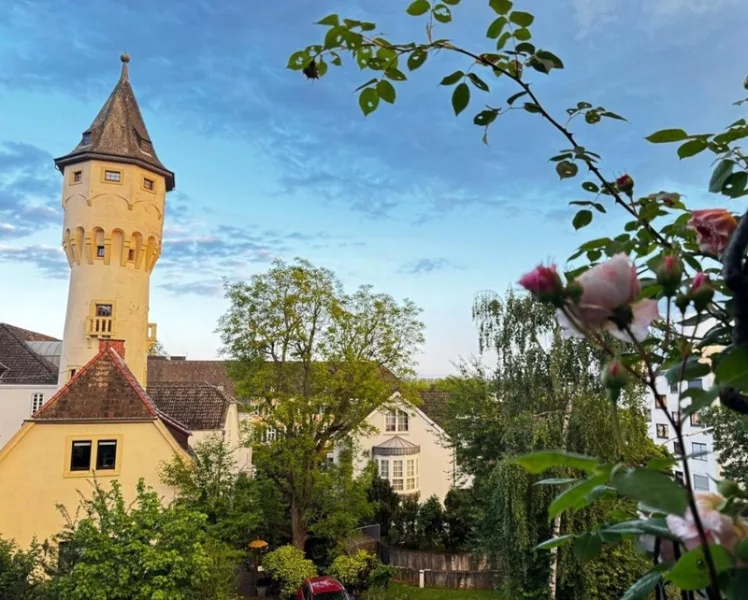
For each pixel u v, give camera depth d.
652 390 1.09
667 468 1.06
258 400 20.16
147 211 28.56
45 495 15.56
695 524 0.94
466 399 17.98
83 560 10.11
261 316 20.62
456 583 20.98
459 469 20.06
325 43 1.98
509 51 1.98
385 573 19.69
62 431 16.02
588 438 12.04
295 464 18.83
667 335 1.20
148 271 29.14
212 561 11.00
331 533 19.58
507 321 14.05
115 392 17.03
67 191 27.75
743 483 1.18
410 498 27.50
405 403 22.11
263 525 19.95
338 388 19.81
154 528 10.62
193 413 26.08
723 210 1.39
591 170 2.08
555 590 12.53
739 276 1.13
